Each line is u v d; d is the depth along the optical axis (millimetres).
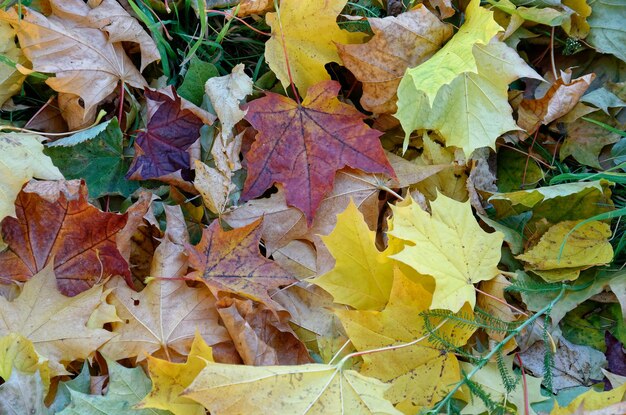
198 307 766
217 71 833
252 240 783
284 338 781
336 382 722
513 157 870
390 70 817
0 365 708
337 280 773
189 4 844
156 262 767
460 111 814
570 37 861
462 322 756
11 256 756
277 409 707
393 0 851
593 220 810
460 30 816
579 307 831
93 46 802
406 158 856
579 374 802
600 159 870
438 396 757
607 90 857
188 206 821
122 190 811
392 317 758
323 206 815
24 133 791
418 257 747
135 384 731
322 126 820
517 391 774
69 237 760
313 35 819
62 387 730
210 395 695
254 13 843
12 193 745
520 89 874
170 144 821
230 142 805
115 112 829
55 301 739
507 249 834
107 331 741
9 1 787
